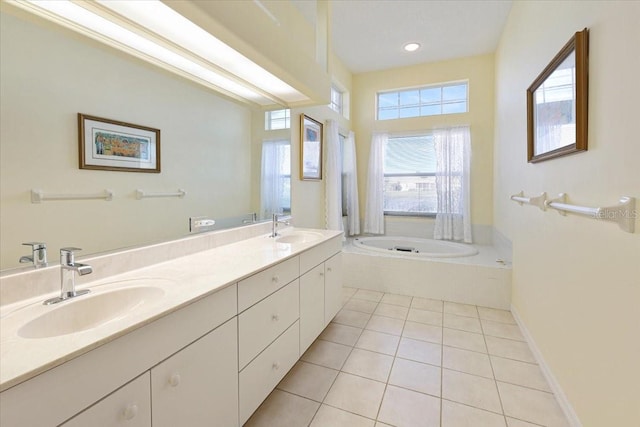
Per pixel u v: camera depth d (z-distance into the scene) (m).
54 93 1.13
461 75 3.89
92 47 1.25
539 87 1.96
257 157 2.36
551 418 1.52
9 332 0.82
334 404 1.62
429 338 2.31
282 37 1.74
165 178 1.62
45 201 1.11
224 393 1.23
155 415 0.94
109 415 0.81
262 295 1.48
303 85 2.01
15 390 0.63
